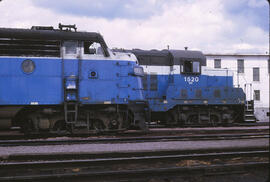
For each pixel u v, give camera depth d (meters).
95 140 8.91
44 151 7.23
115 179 4.99
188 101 14.74
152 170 5.17
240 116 16.22
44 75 9.48
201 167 5.43
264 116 26.22
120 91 10.28
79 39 9.88
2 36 9.23
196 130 12.08
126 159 5.92
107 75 10.16
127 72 10.46
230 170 5.61
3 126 9.30
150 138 9.48
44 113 9.69
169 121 15.02
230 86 15.66
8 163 5.48
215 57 28.45
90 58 10.01
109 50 10.39
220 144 8.59
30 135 10.00
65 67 9.70
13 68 9.24
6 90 9.14
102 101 10.01
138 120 10.53
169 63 14.92
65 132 10.03
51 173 5.32
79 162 5.69
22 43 9.42
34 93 9.35
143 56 14.52
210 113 15.37
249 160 6.46
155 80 14.55
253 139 9.89
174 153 6.81
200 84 15.04
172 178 5.16
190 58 14.92
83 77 9.86
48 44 9.66
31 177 4.79
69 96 9.66
